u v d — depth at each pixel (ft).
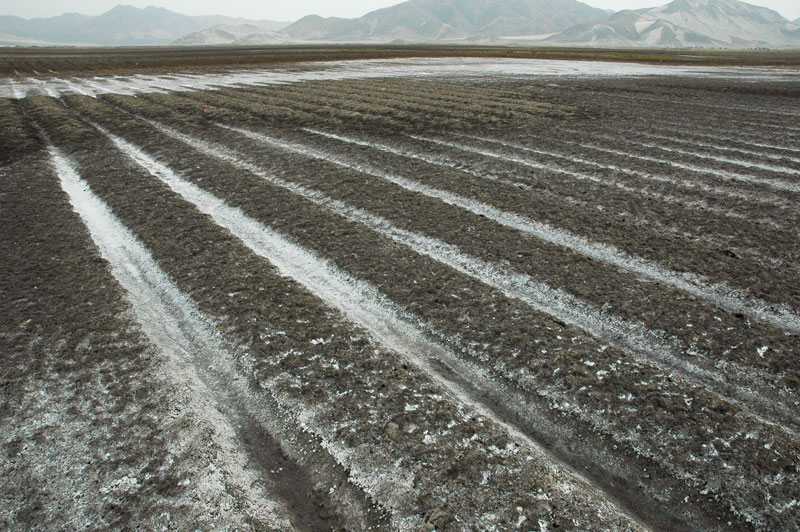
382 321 30.07
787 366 24.79
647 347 27.04
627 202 47.73
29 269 35.53
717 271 34.42
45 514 17.88
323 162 62.39
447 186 53.42
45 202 48.78
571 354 25.94
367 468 19.84
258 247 40.09
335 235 41.22
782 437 20.71
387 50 370.73
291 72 185.37
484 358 26.32
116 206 47.78
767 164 60.64
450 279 33.81
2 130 76.02
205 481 19.12
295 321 29.30
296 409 22.90
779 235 40.04
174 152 67.15
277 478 19.83
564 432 21.91
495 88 130.11
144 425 21.74
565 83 141.79
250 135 77.92
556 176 55.98
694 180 54.13
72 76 173.78
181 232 41.83
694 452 20.30
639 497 19.12
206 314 30.35
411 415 22.24
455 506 18.08
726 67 204.54
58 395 23.44
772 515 17.90
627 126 81.87
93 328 28.66
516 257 36.78
